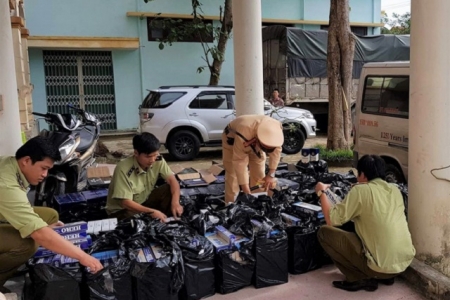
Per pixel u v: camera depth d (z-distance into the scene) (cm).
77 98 1384
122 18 1400
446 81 313
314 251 356
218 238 331
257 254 323
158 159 409
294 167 607
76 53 1366
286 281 337
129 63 1426
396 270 309
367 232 309
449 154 320
